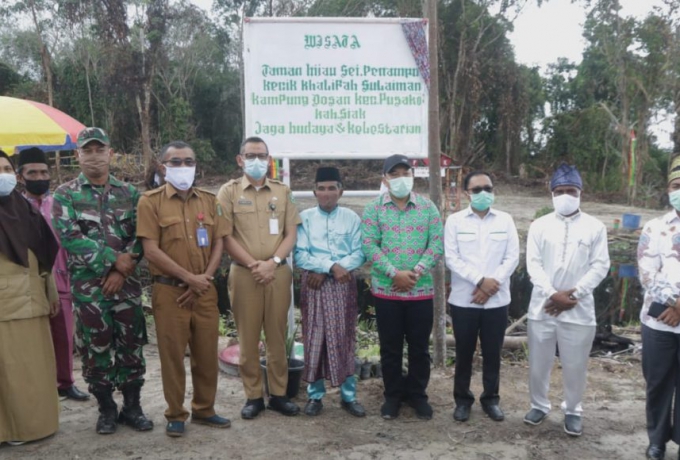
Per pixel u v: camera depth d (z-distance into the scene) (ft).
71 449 11.28
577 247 12.16
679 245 10.78
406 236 12.79
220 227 12.19
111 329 11.71
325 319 12.79
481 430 12.42
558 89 120.78
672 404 11.22
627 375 16.11
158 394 14.34
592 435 12.26
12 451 11.20
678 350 10.82
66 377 13.99
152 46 95.81
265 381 14.33
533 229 12.75
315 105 15.48
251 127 15.37
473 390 14.80
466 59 100.99
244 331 12.85
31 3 98.27
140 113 96.73
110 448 11.33
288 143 15.48
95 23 102.27
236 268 12.82
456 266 12.71
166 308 11.60
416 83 15.76
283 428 12.39
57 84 117.29
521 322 22.02
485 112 112.47
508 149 110.01
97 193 11.68
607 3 86.74
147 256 11.41
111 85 97.40
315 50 15.34
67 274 13.87
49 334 12.05
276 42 15.23
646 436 12.25
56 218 11.30
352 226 13.47
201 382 12.24
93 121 114.93
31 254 11.66
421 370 13.00
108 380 11.84
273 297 12.85
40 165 13.70
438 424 12.70
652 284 10.99
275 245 12.87
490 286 12.45
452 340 18.38
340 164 100.58
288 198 13.30
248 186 12.96
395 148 15.85
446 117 105.09
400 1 89.20
